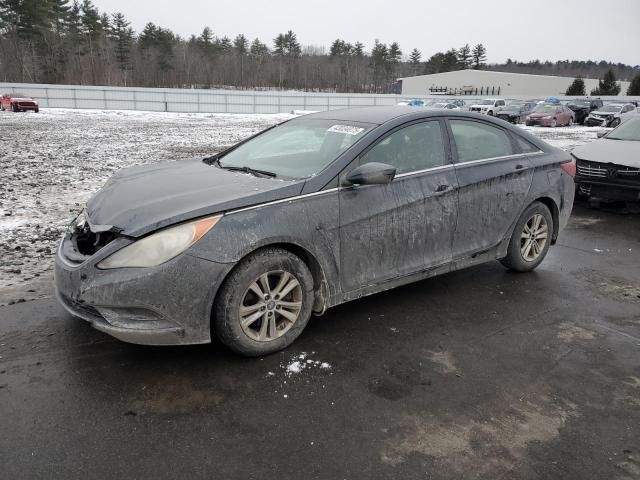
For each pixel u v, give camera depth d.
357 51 106.31
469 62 118.69
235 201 3.16
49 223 6.56
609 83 62.66
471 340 3.69
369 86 100.00
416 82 91.19
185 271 2.94
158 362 3.26
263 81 90.56
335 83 96.25
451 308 4.25
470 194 4.30
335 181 3.54
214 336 3.45
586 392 3.08
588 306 4.37
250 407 2.83
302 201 3.38
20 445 2.48
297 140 4.21
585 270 5.32
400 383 3.11
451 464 2.44
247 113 46.34
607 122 30.17
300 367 3.25
